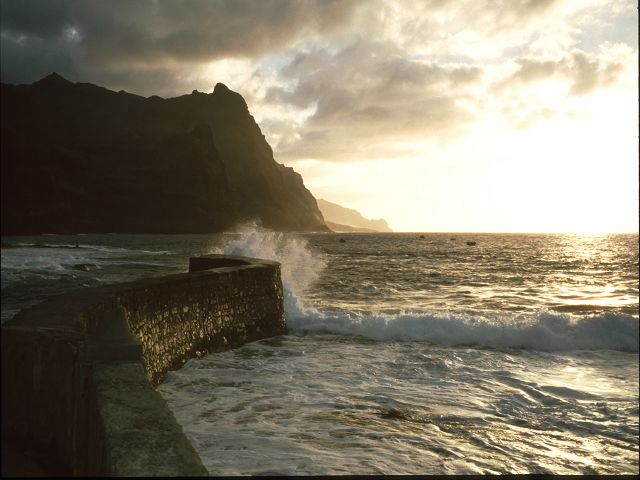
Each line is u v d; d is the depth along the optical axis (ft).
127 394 9.42
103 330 12.71
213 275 31.22
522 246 277.44
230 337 32.53
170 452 7.34
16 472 7.77
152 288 24.32
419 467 14.58
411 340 35.50
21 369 8.98
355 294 64.90
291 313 41.22
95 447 8.67
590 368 28.25
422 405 20.80
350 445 16.08
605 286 82.12
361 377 25.17
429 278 90.48
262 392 22.17
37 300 52.49
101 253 155.94
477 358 30.09
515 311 47.96
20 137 607.37
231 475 13.56
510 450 16.30
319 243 308.40
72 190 599.16
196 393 21.94
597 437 17.75
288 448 15.65
